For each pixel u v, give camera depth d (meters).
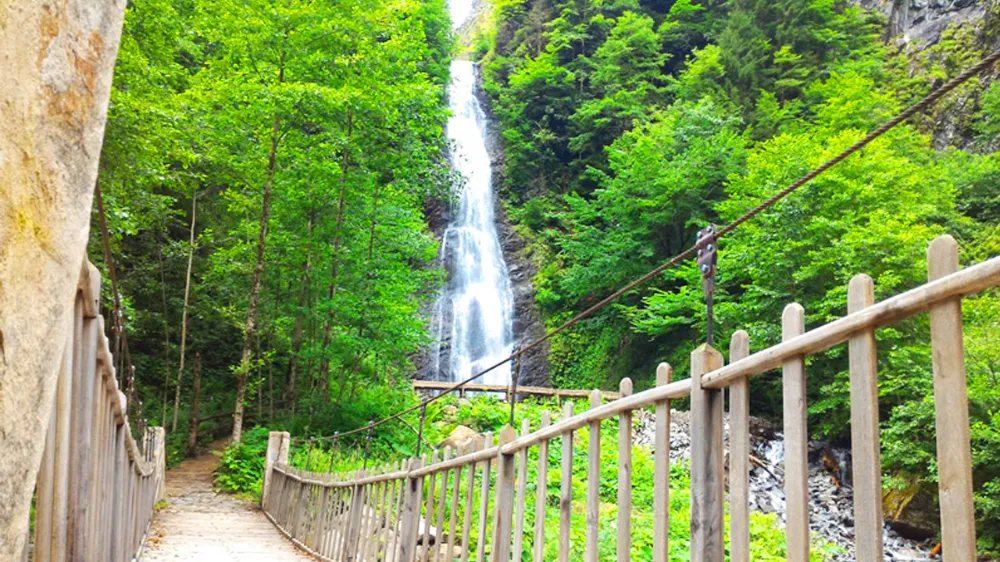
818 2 33.66
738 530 2.22
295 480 10.64
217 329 21.14
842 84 28.27
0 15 1.01
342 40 15.88
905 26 35.19
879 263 17.08
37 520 2.05
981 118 28.48
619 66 35.44
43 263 1.15
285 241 16.92
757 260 20.39
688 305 23.39
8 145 1.04
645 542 7.25
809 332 1.97
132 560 6.09
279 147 16.80
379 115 16.45
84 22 1.24
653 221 27.78
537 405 20.42
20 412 1.11
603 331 28.89
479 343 29.98
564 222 32.78
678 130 28.22
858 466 1.80
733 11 35.38
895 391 13.84
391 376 20.16
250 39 15.38
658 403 2.78
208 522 11.32
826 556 10.55
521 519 3.85
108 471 3.95
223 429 18.84
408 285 18.17
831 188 19.16
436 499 8.03
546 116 36.34
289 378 18.19
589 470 3.27
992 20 30.42
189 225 21.03
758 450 16.88
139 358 19.62
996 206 23.72
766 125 30.08
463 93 39.16
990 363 11.89
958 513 1.52
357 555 7.12
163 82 12.88
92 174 1.30
